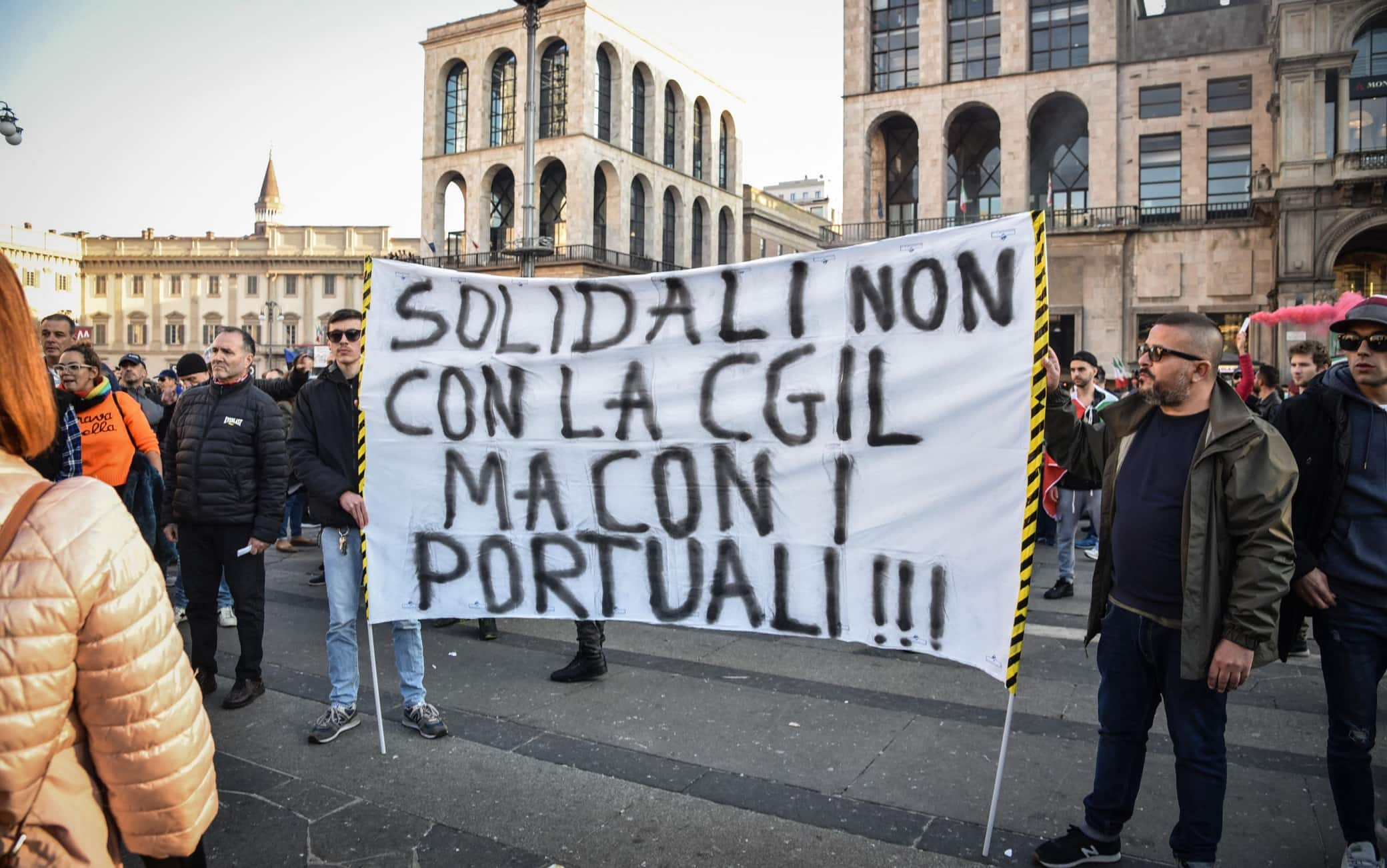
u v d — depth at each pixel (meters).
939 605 3.70
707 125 58.78
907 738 4.68
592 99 48.94
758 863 3.43
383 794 4.05
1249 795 3.99
